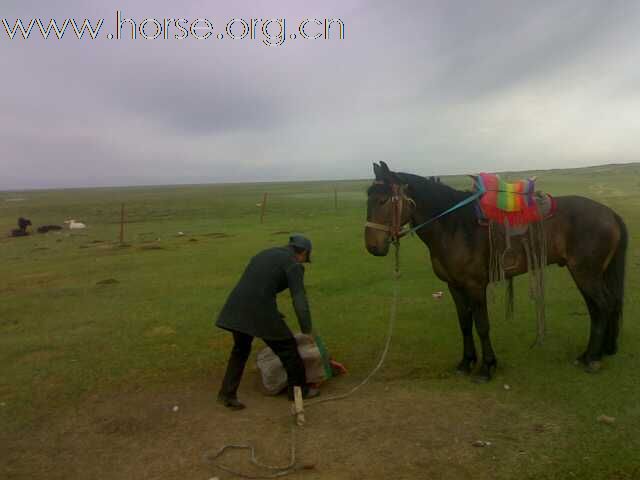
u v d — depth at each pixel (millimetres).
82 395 5215
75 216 38844
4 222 35500
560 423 4223
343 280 10539
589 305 5406
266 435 4184
